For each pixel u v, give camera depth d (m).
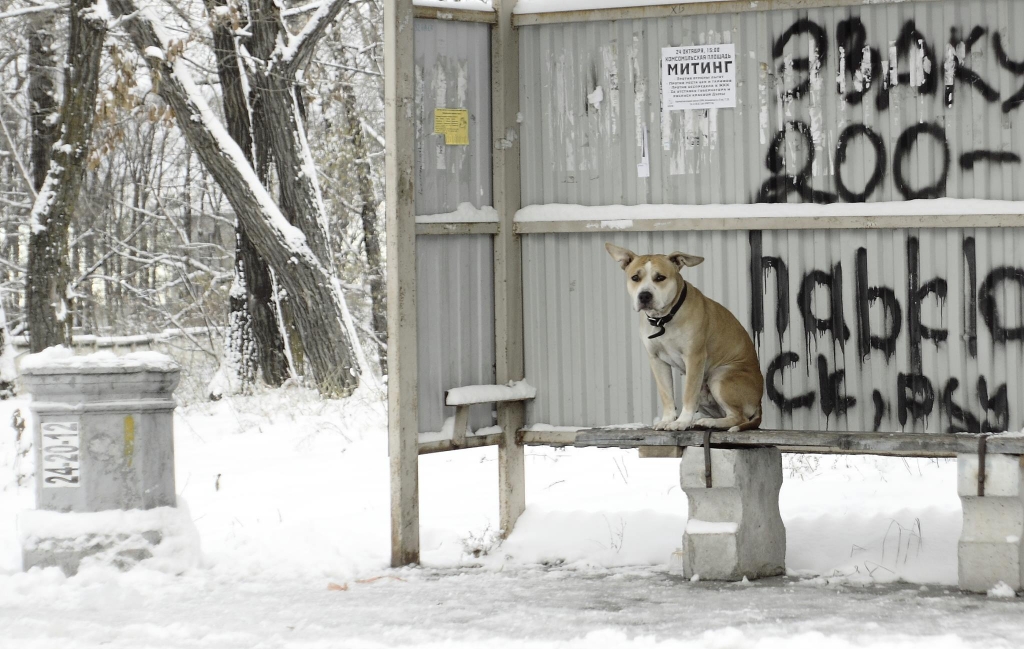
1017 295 7.23
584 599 5.97
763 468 6.66
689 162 7.79
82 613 5.95
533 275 8.00
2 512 9.73
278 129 18.64
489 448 12.48
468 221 7.71
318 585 6.69
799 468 10.07
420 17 7.50
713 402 7.49
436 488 10.09
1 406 18.61
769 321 7.69
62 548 7.09
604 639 4.84
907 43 7.41
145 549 7.15
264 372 20.41
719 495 6.49
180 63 17.22
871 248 7.51
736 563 6.39
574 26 7.91
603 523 7.73
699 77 7.75
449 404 7.51
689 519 6.58
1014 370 7.24
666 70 7.80
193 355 22.52
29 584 6.77
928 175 7.39
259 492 10.32
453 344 7.70
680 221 7.71
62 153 19.92
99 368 7.21
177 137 31.91
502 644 4.85
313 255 17.75
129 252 29.44
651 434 6.64
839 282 7.56
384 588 6.48
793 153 7.62
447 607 5.84
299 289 17.64
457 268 7.73
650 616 5.46
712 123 7.74
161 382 7.41
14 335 26.27
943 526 7.22
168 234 30.33
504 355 7.92
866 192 7.51
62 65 23.11
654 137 7.83
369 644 4.99
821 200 7.58
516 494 8.00
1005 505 5.99
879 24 7.45
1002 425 7.27
